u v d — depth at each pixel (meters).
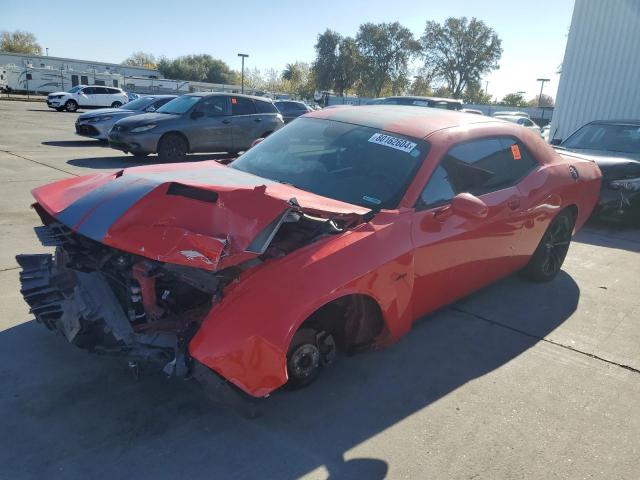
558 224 4.54
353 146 3.48
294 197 2.62
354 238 2.72
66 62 56.91
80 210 2.61
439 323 3.85
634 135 7.69
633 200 6.67
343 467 2.34
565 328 3.87
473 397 2.93
